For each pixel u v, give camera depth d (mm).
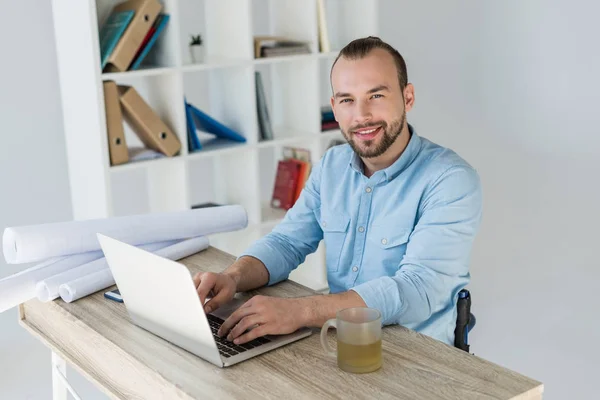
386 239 1992
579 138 3779
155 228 2076
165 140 3172
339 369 1447
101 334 1654
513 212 4031
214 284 1780
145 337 1634
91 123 3035
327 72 4219
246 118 3426
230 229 2256
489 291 3750
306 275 3779
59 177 3699
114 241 1570
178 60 3129
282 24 3666
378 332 1436
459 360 1473
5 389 3074
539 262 3869
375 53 1913
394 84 1925
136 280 1584
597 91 3688
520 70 3939
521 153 3998
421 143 2012
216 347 1459
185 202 3266
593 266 3727
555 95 3836
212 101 3604
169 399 1438
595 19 3635
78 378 3121
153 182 3457
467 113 4180
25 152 3602
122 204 3852
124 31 2977
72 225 1961
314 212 2191
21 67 3525
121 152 3076
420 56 4277
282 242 2111
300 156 3723
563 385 3096
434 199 1915
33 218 3670
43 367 3232
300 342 1574
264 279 1956
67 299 1848
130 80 3672
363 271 2055
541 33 3828
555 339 3404
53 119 3635
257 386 1393
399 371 1432
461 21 4098
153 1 3012
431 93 4301
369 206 2035
